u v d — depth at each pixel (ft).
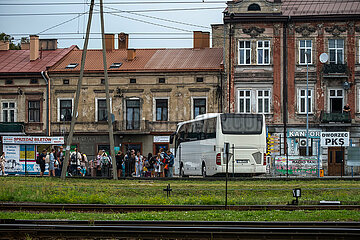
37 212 149.07
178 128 310.45
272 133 367.04
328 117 361.30
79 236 105.70
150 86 384.47
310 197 186.39
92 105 389.39
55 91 392.88
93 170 336.70
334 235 102.17
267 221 122.83
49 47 428.56
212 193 195.83
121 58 405.59
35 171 300.40
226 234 103.24
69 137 252.83
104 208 153.69
